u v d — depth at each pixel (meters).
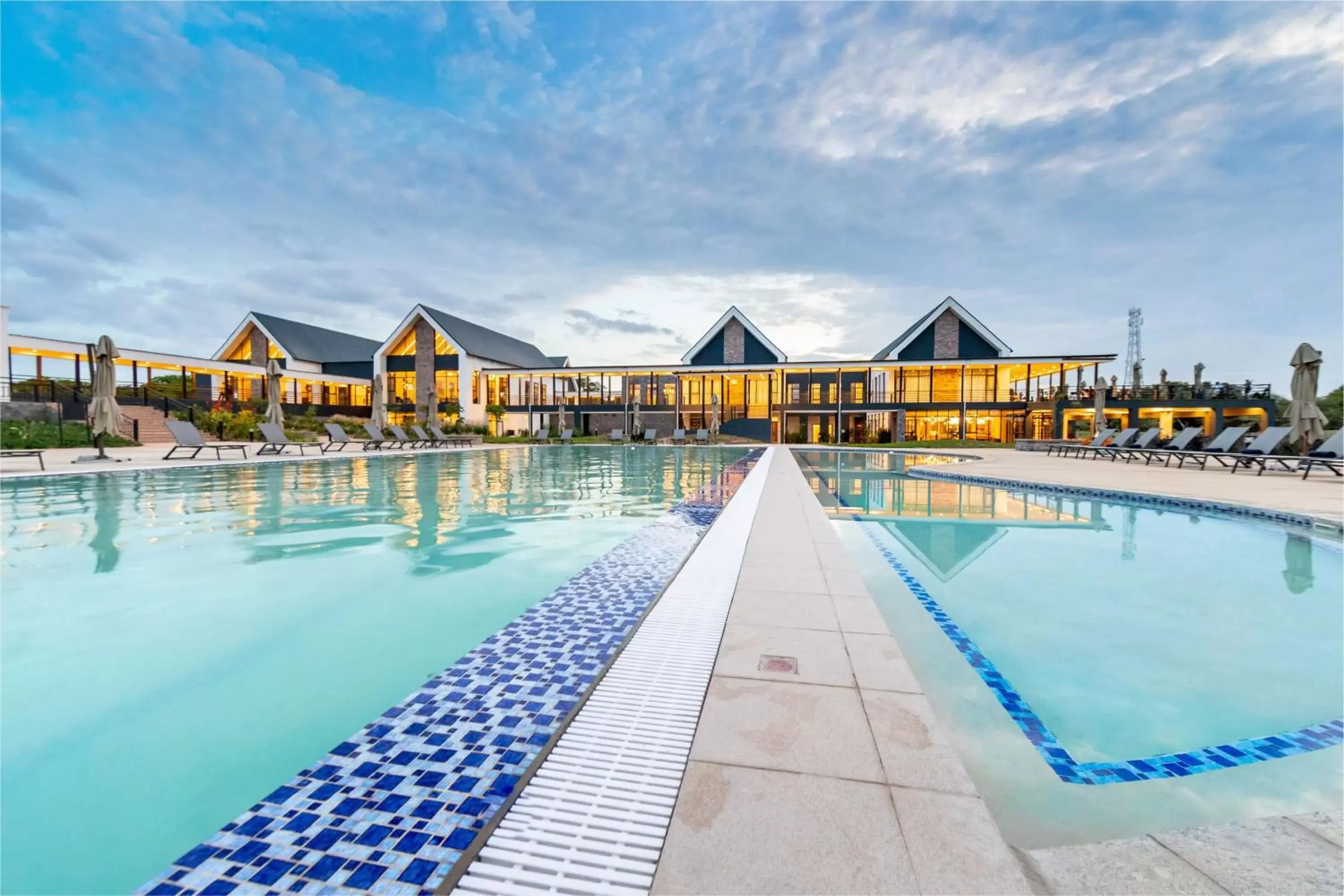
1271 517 6.87
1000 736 2.41
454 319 38.97
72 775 2.13
